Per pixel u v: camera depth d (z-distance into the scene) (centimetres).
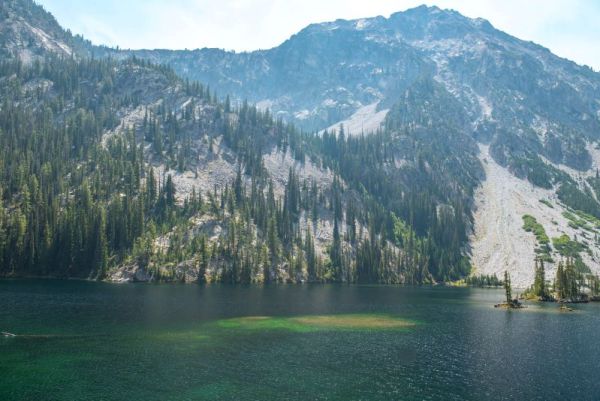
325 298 14962
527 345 8419
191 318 10162
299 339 8450
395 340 8631
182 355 7088
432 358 7344
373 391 5738
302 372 6412
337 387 5841
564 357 7538
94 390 5488
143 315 10325
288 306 12600
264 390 5656
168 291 15200
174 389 5603
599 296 17750
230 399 5334
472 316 12062
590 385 6106
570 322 11225
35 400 5138
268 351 7506
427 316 11794
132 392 5462
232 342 8038
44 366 6344
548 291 17988
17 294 12912
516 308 14088
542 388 5981
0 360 6588
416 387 5925
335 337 8744
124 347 7456
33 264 17738
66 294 13275
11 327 8669
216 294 14838
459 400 5519
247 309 11750
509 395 5709
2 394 5288
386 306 13550
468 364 7038
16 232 17762
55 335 8131
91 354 6994
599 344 8544
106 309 10944
